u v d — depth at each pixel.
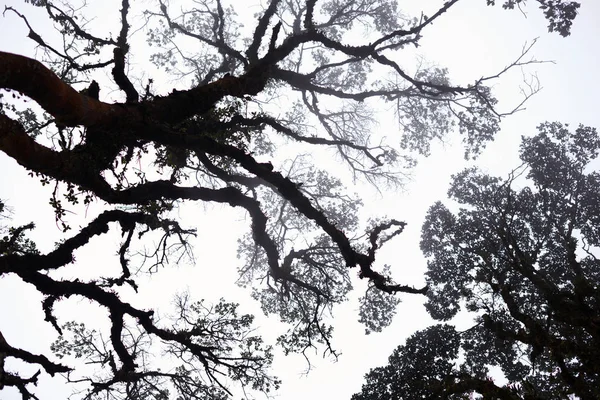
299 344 20.69
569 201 24.84
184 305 17.05
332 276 23.77
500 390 14.38
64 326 16.67
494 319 21.86
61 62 17.02
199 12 25.41
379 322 24.47
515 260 18.77
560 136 25.86
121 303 14.38
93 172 10.94
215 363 15.65
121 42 18.59
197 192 15.29
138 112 11.39
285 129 19.59
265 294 25.73
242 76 14.34
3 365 10.88
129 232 14.23
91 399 15.08
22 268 12.70
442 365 18.45
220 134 14.45
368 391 18.55
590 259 24.02
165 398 15.80
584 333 17.33
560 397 16.02
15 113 16.03
